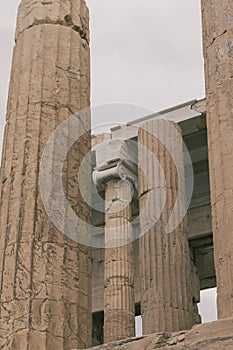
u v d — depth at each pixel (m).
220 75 13.26
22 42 15.43
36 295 12.80
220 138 12.74
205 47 13.94
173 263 21.78
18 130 14.34
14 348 12.33
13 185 13.84
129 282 23.12
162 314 20.92
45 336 12.49
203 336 11.12
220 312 11.62
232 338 10.85
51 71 14.82
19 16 15.93
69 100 14.74
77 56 15.34
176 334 11.45
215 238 12.23
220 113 12.94
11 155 14.16
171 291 21.33
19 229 13.33
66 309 12.96
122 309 22.48
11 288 12.89
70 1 15.80
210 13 14.06
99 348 11.88
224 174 12.41
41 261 13.09
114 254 23.52
